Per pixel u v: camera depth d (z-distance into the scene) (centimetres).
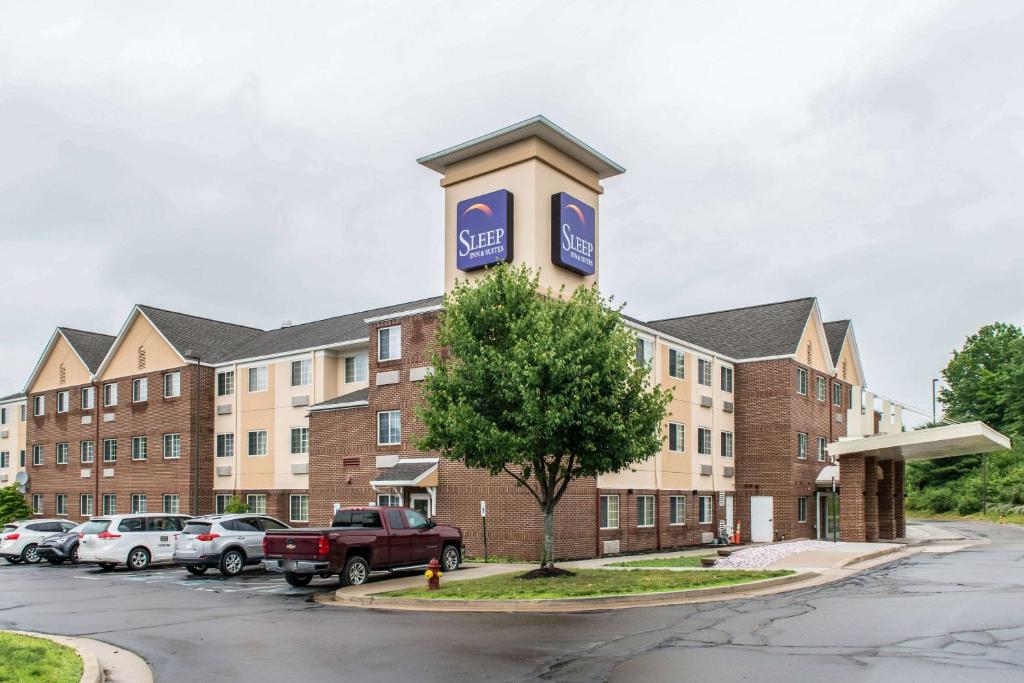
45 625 1555
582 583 1831
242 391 4109
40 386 5197
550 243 3011
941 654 1081
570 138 3039
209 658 1196
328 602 1850
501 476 2791
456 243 3150
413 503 3050
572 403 1853
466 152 3128
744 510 4044
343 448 3344
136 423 4456
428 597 1720
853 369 5091
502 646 1213
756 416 4075
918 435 3147
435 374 2041
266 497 3912
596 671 1027
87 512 4700
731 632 1271
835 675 976
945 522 6003
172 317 4578
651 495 3341
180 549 2522
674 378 3594
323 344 3762
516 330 1948
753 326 4372
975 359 9688
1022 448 7188
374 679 1025
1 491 4594
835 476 4069
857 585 1842
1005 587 1764
